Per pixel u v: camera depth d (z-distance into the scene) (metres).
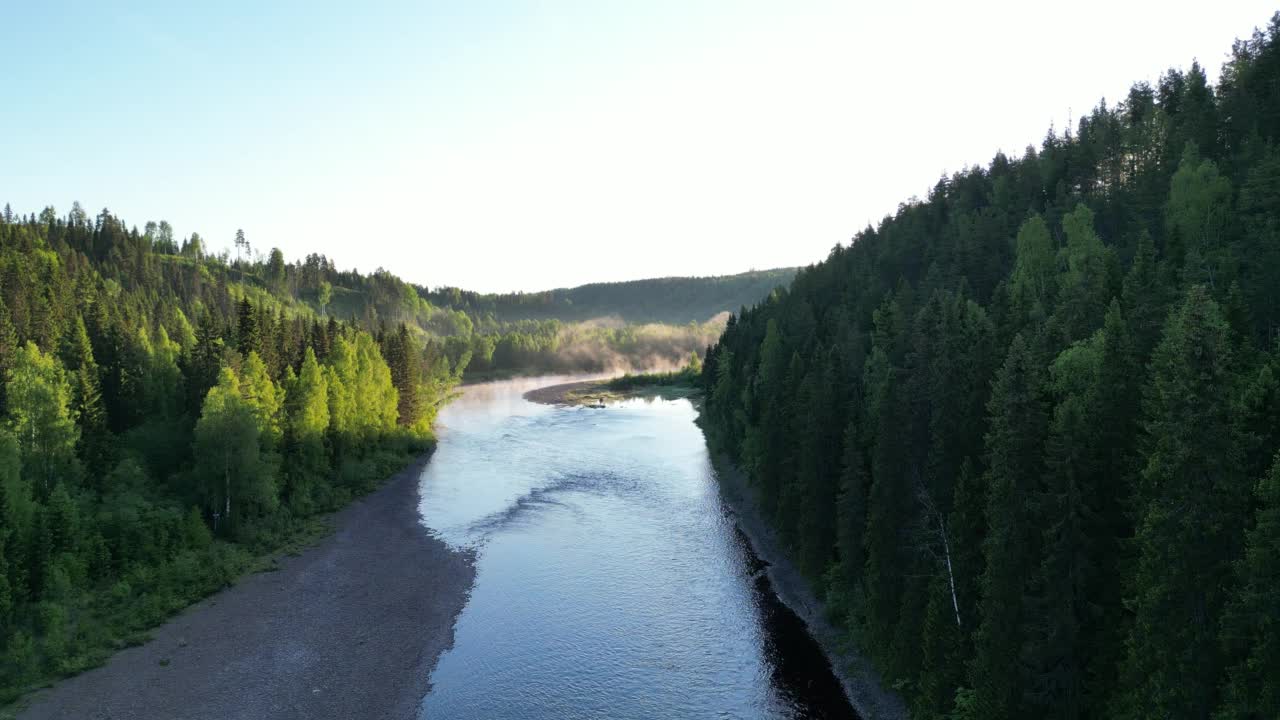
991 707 28.44
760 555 61.00
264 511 66.50
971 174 134.50
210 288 198.62
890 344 66.25
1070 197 96.25
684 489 84.31
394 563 59.78
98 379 67.81
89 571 49.22
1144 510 25.41
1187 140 83.00
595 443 116.75
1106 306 49.28
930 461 37.91
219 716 37.97
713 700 39.69
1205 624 22.73
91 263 173.75
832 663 43.16
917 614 36.16
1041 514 28.31
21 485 48.47
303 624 48.47
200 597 51.69
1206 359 23.11
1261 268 45.53
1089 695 27.55
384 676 42.25
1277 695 19.89
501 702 39.62
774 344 88.69
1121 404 29.59
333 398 83.44
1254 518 23.02
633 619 49.28
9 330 64.75
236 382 63.59
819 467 50.53
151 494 58.53
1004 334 53.00
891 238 120.94
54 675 40.66
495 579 56.53
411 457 100.81
